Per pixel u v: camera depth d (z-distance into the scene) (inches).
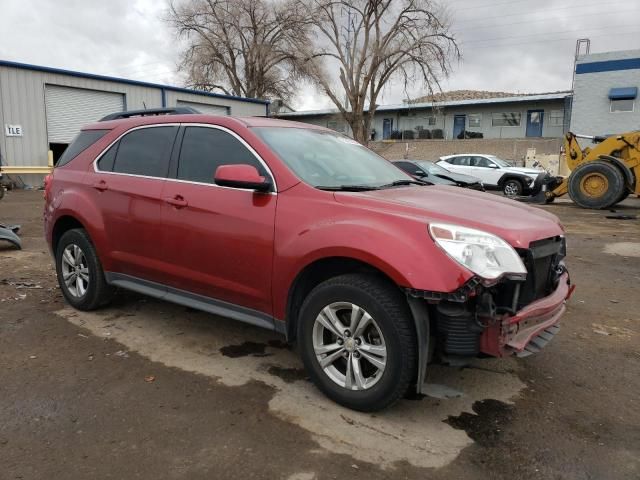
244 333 177.3
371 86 1433.3
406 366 116.5
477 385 143.1
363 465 106.3
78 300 193.8
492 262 111.6
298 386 139.5
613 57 1123.9
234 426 119.5
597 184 577.6
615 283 255.8
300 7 1544.0
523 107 1508.4
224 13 1646.2
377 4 1343.5
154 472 102.6
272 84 1729.8
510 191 765.9
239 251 141.6
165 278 164.1
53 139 813.9
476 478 103.2
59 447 110.0
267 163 142.9
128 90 901.8
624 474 105.0
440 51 1343.5
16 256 287.6
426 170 495.8
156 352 160.4
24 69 767.1
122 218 173.3
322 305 127.4
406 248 114.0
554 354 165.6
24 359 153.1
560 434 119.5
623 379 148.5
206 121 161.0
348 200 128.6
